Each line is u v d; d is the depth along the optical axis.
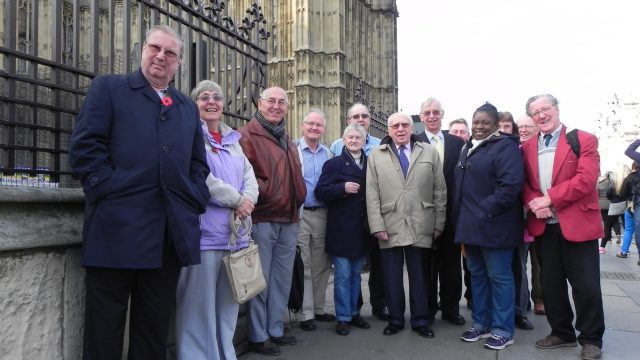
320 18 29.64
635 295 7.02
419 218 4.94
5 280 2.57
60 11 2.99
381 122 11.33
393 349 4.55
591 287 4.27
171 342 3.72
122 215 2.68
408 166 5.07
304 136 5.62
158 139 2.83
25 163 3.14
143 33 3.62
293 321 5.55
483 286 4.86
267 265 4.38
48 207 2.84
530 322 5.51
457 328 5.32
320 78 29.48
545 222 4.51
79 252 3.03
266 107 4.46
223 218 3.59
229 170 3.70
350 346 4.63
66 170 3.17
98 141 2.72
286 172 4.43
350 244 5.07
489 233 4.52
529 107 4.67
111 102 2.78
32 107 2.84
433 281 5.70
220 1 4.64
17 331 2.64
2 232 2.52
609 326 5.34
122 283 2.81
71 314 2.96
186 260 2.87
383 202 5.02
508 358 4.29
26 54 2.78
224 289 3.76
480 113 4.75
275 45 30.00
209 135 3.67
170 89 3.08
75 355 2.99
